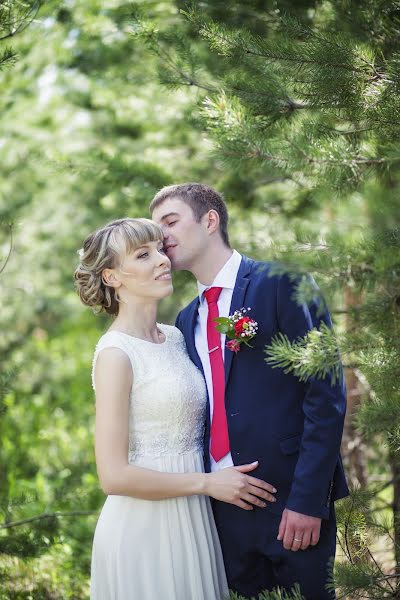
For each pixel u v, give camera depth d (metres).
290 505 2.40
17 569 3.81
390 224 2.35
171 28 3.32
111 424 2.39
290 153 2.48
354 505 2.68
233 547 2.59
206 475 2.44
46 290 7.18
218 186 4.24
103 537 2.52
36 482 5.30
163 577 2.46
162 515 2.48
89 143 6.10
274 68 2.67
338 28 2.94
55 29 5.37
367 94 2.46
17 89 6.34
